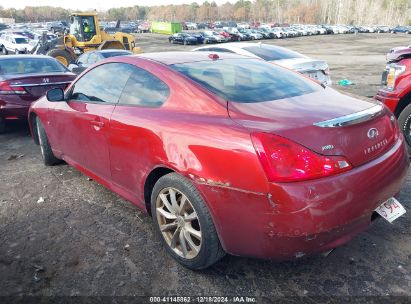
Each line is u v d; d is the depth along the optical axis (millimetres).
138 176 3236
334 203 2367
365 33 65562
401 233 3359
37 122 5137
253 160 2375
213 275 2908
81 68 7785
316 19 141500
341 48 32500
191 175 2656
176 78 3109
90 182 4715
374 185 2566
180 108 2961
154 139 2947
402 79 5211
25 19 160875
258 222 2422
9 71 7352
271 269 2949
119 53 13062
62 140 4480
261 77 3375
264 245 2461
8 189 4586
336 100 3021
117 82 3629
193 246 2859
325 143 2395
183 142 2730
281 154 2320
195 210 2717
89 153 3934
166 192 2996
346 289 2711
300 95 3094
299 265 2982
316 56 25016
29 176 4977
